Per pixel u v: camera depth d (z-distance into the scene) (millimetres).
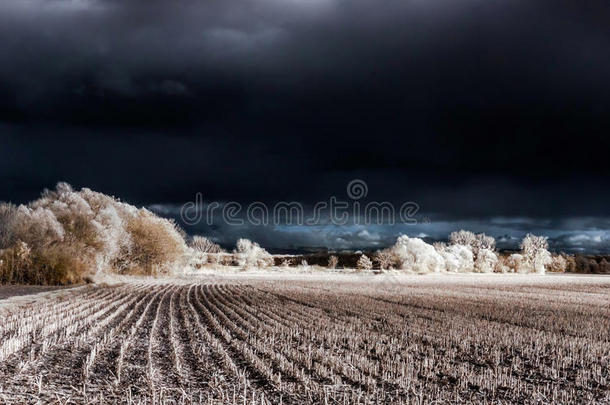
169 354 19031
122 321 27031
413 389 15016
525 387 15766
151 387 14578
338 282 74875
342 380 15961
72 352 18688
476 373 17500
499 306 39750
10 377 14898
